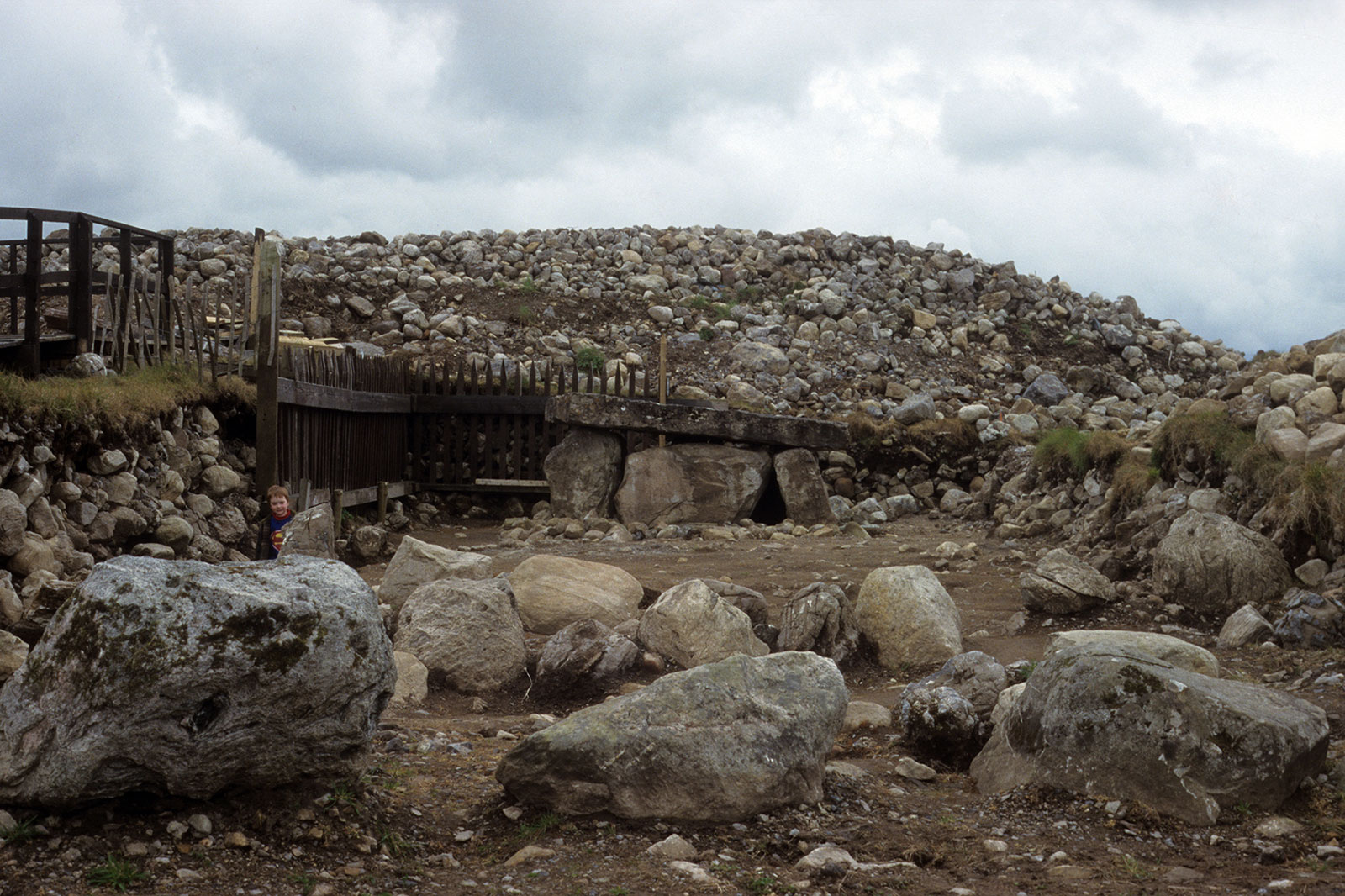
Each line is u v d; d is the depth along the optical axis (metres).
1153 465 11.32
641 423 15.48
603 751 4.05
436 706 6.43
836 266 25.55
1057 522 12.68
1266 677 6.62
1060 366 22.58
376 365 15.85
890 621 7.57
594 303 22.47
